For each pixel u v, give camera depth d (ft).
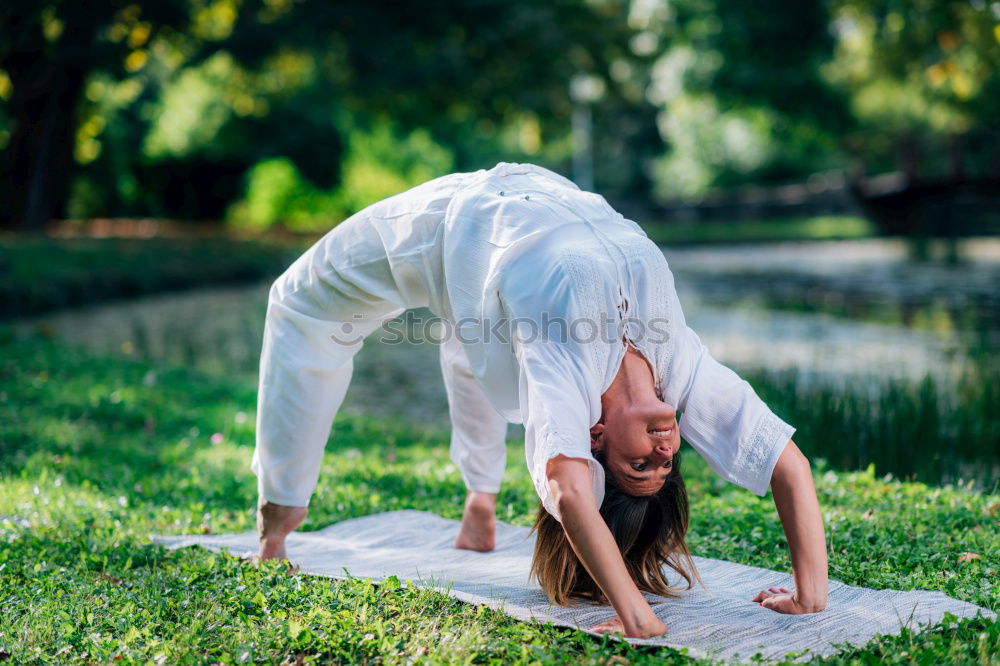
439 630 14.61
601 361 14.34
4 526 20.42
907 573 17.46
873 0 104.12
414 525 21.54
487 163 239.50
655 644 13.48
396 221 16.75
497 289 14.98
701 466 28.04
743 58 126.62
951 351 45.96
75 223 140.36
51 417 31.71
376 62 94.12
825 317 60.95
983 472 26.66
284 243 118.93
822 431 27.66
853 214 178.19
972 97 134.10
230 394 37.93
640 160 239.50
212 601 15.98
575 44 106.63
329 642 14.07
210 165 158.20
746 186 205.26
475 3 92.94
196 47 92.48
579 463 13.83
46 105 95.35
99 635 14.70
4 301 62.69
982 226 142.61
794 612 14.93
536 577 17.17
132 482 25.44
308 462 17.99
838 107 151.12
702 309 67.46
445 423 36.73
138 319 64.69
